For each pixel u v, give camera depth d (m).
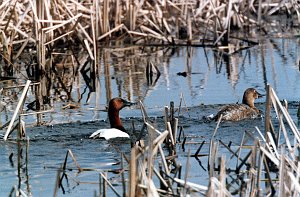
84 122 16.09
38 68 21.58
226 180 11.59
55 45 26.03
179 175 11.70
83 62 24.20
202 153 13.36
